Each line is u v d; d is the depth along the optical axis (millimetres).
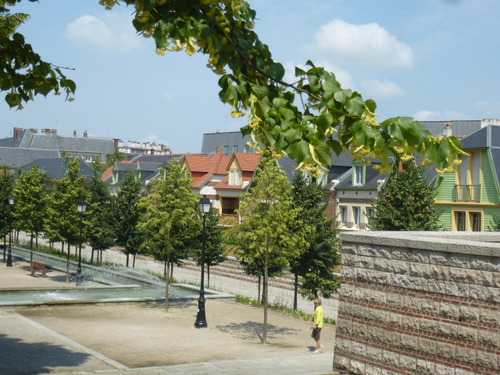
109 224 50250
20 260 51562
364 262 10875
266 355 18656
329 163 4754
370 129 4875
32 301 27156
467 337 9164
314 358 17094
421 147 4930
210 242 40188
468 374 9133
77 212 38656
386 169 5156
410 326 10016
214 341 21000
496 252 8766
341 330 11242
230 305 30141
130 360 17375
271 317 27094
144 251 41656
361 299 10898
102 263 51375
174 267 53531
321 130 4875
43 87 7051
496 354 8781
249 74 5785
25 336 19500
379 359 10516
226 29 5723
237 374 14375
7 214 47844
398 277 10242
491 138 35656
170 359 17703
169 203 28031
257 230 22625
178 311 27594
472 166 36625
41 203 43938
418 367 9852
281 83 5492
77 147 157875
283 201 22906
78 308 27141
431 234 11648
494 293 8836
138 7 5719
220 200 60500
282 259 23156
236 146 104188
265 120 4883
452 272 9398
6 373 14289
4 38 6918
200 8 5758
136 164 80312
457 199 36875
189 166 67000
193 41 5535
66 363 15898
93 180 52469
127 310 27203
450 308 9422
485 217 35344
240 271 49500
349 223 46812
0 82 7133
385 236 10484
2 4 7762
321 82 5258
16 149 112250
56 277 41594
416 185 30016
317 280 30609
